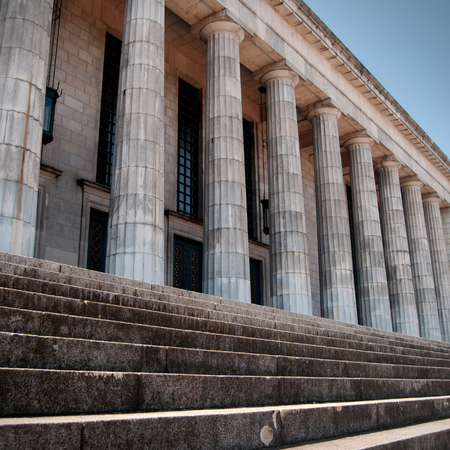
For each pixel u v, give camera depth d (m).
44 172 18.09
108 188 19.92
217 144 18.09
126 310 7.65
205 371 7.00
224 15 19.00
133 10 16.05
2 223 11.25
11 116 11.95
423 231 32.62
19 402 4.50
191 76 25.30
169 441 4.67
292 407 6.39
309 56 23.53
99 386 5.09
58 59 19.72
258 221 27.22
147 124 14.83
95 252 19.56
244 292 16.77
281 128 21.30
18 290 6.47
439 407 9.86
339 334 13.48
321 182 23.88
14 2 12.83
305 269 19.73
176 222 22.88
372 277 25.31
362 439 6.30
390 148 29.53
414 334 27.64
